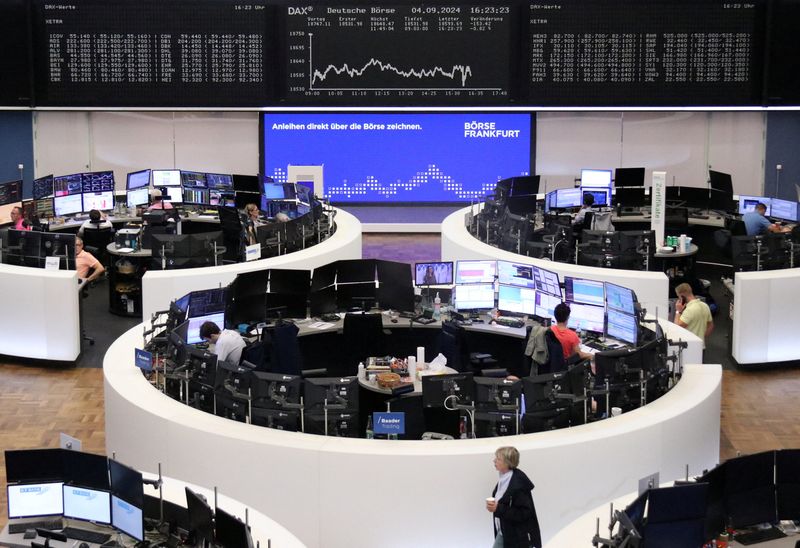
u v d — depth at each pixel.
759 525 6.83
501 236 13.72
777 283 11.68
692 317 10.95
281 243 13.52
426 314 11.20
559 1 17.00
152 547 6.69
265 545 6.27
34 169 18.05
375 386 9.41
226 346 9.61
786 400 10.95
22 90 17.05
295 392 7.93
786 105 17.11
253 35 17.12
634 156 18.16
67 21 16.95
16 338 11.95
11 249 12.48
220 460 7.73
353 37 17.20
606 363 8.41
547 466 7.53
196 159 18.14
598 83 17.22
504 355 11.24
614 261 12.74
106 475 6.83
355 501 7.48
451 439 8.14
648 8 16.95
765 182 18.09
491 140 18.11
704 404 8.39
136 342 9.69
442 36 17.19
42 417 10.48
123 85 17.20
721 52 17.03
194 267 12.69
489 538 7.50
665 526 6.02
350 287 11.25
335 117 17.98
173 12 17.00
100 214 14.85
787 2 16.75
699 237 16.00
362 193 18.28
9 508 7.00
